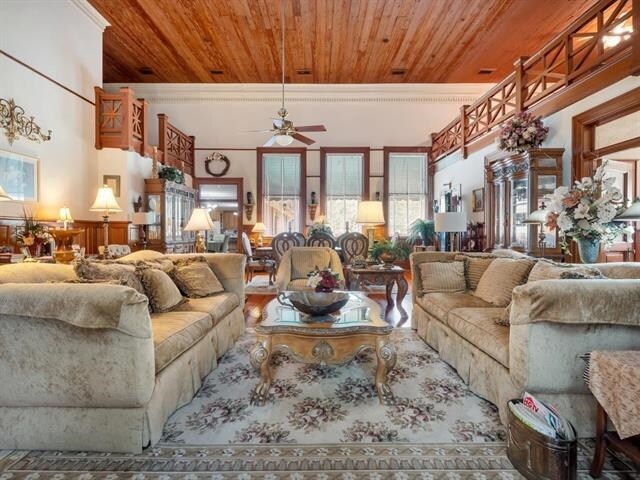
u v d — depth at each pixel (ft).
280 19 20.56
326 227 24.32
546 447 5.07
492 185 19.26
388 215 31.65
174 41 23.15
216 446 6.17
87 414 5.98
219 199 32.09
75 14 18.89
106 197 15.25
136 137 22.22
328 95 31.22
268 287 21.98
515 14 19.94
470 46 23.82
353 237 18.53
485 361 7.64
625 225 10.82
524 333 6.23
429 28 21.50
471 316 8.73
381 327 7.75
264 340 7.80
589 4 18.97
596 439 5.41
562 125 14.80
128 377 5.84
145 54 25.05
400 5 19.20
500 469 5.59
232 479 5.38
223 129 31.37
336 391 8.21
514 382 6.46
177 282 10.73
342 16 20.24
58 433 5.97
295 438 6.41
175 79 29.81
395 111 31.32
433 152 30.89
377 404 7.61
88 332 5.84
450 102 31.19
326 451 6.04
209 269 11.75
